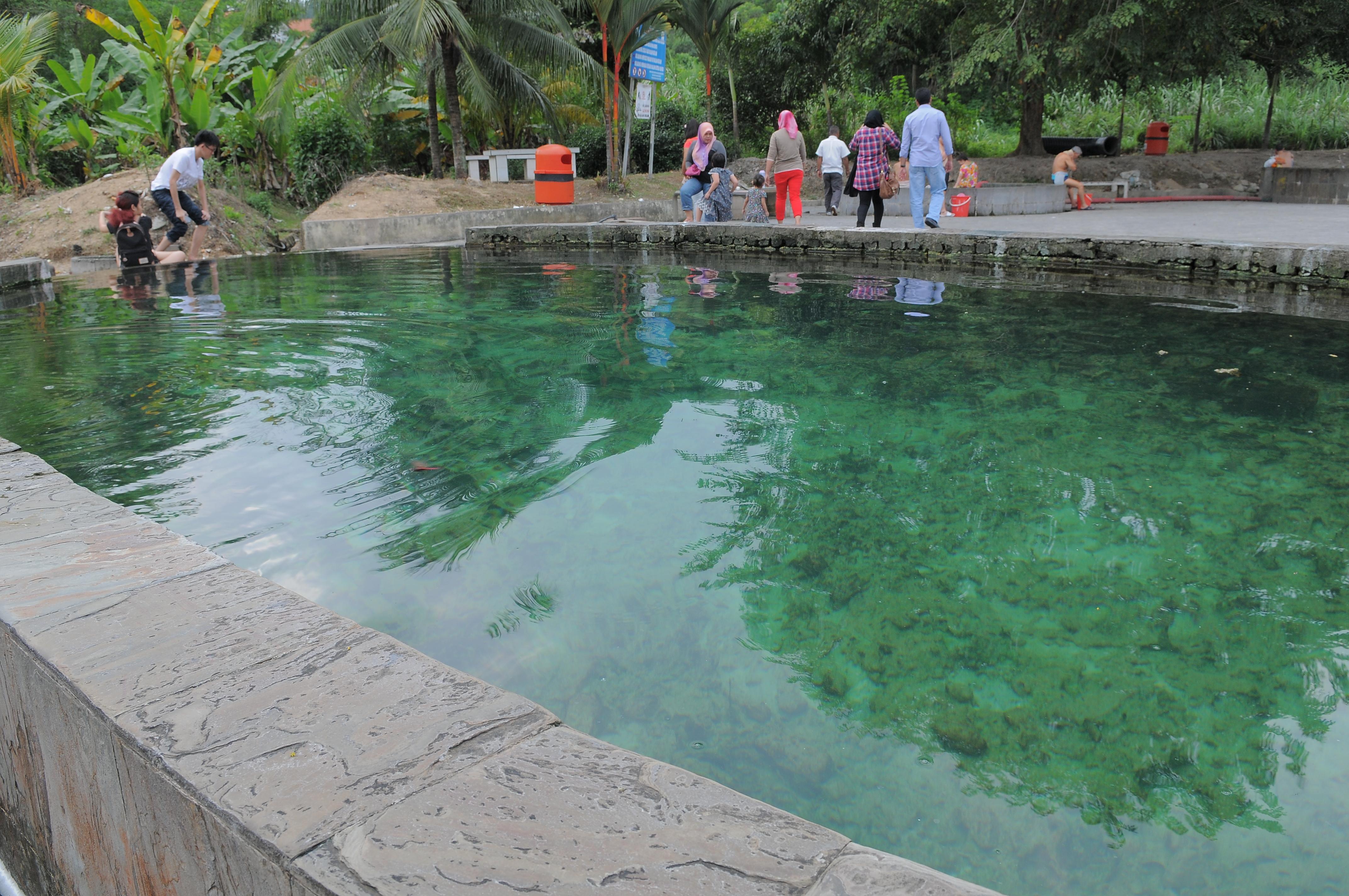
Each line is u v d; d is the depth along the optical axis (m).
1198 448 3.80
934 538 3.02
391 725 1.33
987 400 4.53
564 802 1.16
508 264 10.64
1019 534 3.04
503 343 5.87
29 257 11.40
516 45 15.60
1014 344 5.73
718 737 1.98
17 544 2.01
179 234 10.83
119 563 1.92
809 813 1.73
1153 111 21.19
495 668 2.23
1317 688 2.16
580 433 4.06
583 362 5.36
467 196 15.10
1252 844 1.65
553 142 19.30
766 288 8.28
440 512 3.20
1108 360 5.27
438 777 1.21
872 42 18.41
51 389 4.73
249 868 1.11
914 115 10.04
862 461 3.73
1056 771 1.87
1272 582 2.68
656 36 16.36
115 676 1.46
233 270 10.13
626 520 3.15
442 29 14.00
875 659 2.31
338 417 4.25
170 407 4.41
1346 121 19.92
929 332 6.12
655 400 4.58
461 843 1.07
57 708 1.50
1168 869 1.60
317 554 2.82
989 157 19.95
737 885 1.00
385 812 1.13
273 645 1.57
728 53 20.70
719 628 2.46
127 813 1.38
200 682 1.45
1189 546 2.93
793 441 3.97
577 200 16.08
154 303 7.65
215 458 3.69
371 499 3.29
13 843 1.94
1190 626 2.46
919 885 0.99
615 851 1.06
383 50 15.66
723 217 12.86
